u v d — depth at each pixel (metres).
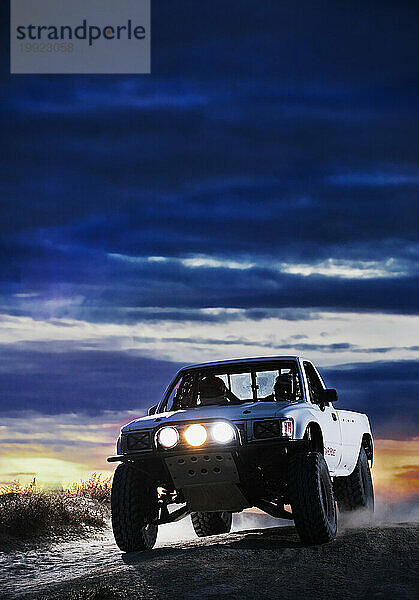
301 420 10.65
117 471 11.20
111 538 15.62
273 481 11.16
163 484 11.35
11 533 14.55
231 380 12.19
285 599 7.87
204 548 10.20
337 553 9.49
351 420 13.27
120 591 8.44
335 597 7.84
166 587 8.48
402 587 8.01
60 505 16.45
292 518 11.12
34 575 11.45
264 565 9.12
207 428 10.44
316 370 12.70
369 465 14.09
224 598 7.98
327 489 10.55
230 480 10.67
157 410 12.06
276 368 12.01
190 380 12.29
